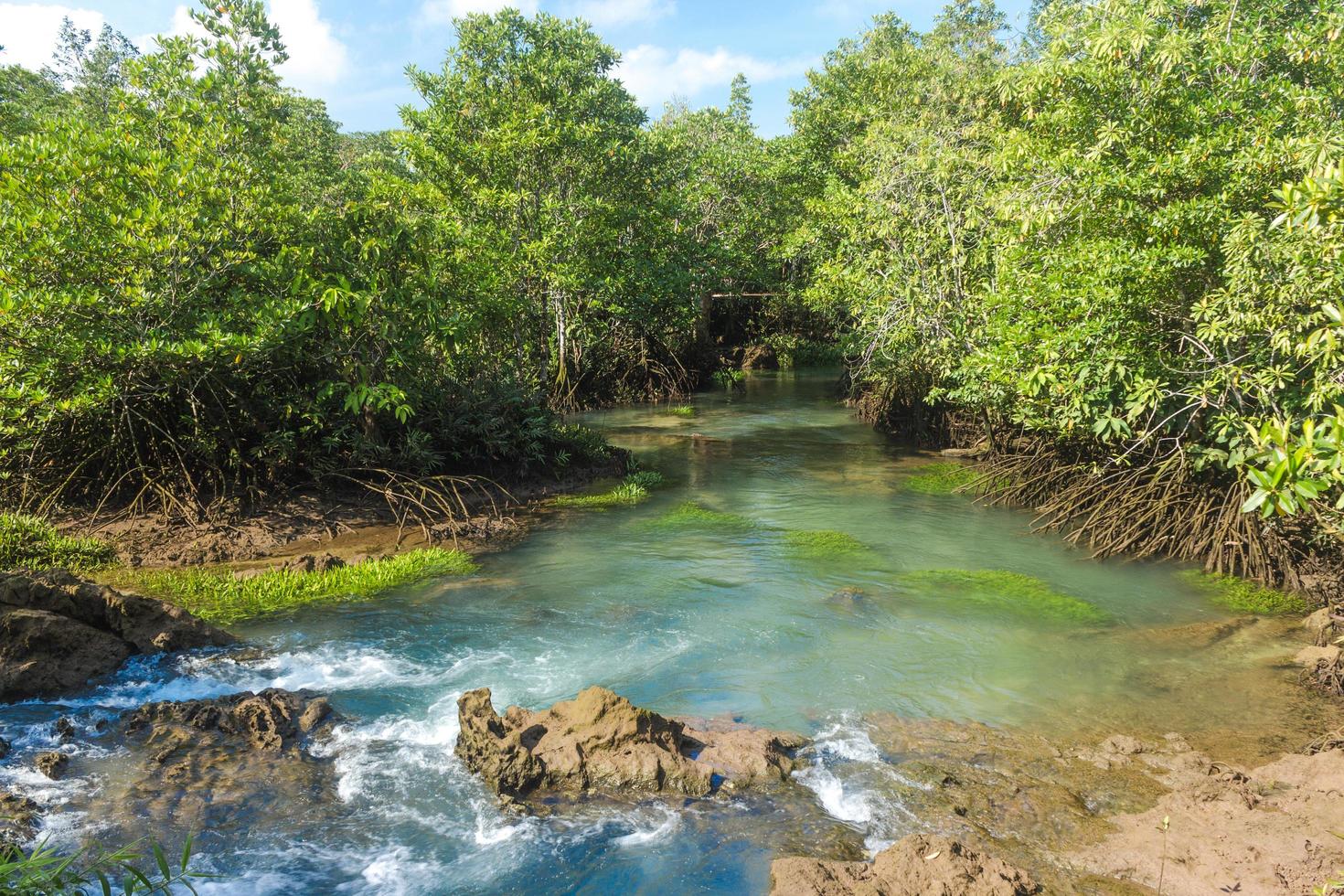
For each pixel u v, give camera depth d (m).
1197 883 5.24
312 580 11.11
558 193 23.08
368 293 13.99
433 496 14.72
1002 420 17.86
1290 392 10.45
